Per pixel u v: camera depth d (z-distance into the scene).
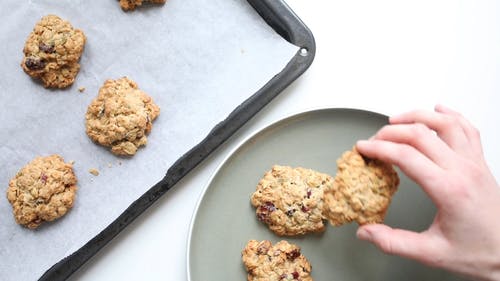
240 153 0.60
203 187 0.60
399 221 0.59
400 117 0.55
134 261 0.62
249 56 0.63
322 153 0.61
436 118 0.54
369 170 0.51
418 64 0.65
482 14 0.65
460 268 0.51
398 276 0.60
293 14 0.63
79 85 0.64
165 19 0.64
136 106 0.62
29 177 0.62
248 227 0.61
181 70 0.64
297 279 0.59
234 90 0.63
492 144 0.64
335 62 0.65
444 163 0.50
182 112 0.63
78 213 0.62
